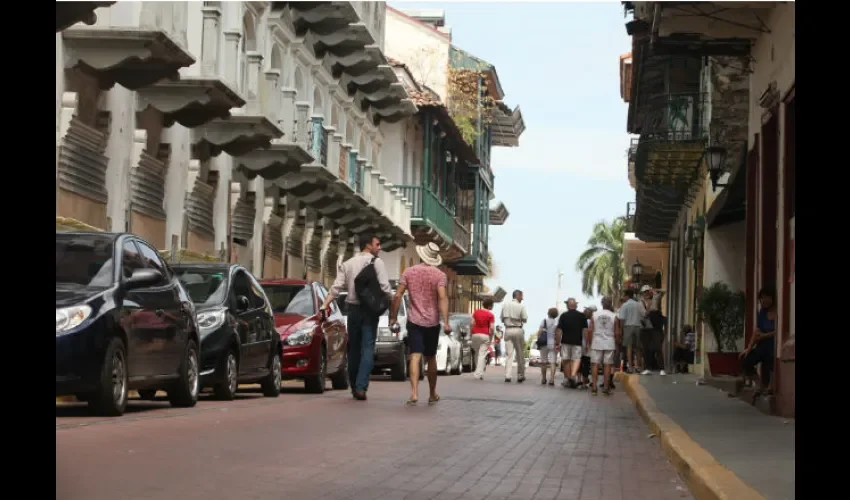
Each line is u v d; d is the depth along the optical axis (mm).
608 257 100312
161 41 20547
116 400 12758
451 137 56625
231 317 17172
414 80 52375
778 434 12594
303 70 36219
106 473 8453
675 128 31203
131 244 13922
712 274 30312
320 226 39156
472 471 9688
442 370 35125
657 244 53562
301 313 21109
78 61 20531
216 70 24422
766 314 17547
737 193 24469
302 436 11852
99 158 21703
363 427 13172
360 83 41656
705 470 8867
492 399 20234
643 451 12312
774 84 16547
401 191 49812
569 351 28266
